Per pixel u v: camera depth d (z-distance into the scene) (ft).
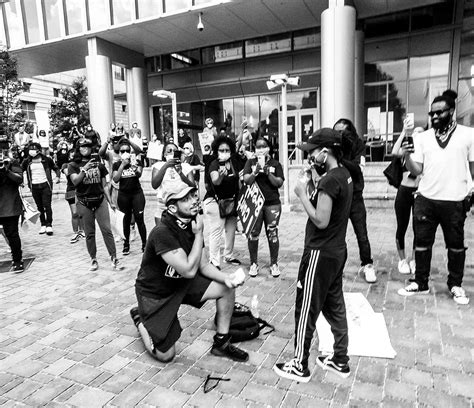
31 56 57.62
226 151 15.46
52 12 50.78
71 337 10.52
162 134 67.36
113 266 16.61
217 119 63.16
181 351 9.61
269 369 8.73
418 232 12.34
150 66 65.72
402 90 49.14
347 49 36.58
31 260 18.47
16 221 16.42
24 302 13.14
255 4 41.04
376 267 15.64
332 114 37.27
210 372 8.68
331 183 7.30
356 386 8.01
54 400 7.84
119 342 10.19
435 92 47.52
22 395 8.04
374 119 50.65
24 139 39.55
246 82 58.49
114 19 47.03
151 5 44.60
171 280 9.01
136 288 9.36
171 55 63.98
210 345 9.89
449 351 9.24
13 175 15.89
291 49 55.06
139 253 19.07
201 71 61.87
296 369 8.26
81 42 51.57
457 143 11.28
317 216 7.39
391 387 7.94
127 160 17.65
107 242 16.37
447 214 11.66
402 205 14.15
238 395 7.82
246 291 13.58
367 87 50.67
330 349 9.32
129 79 58.23
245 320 10.07
